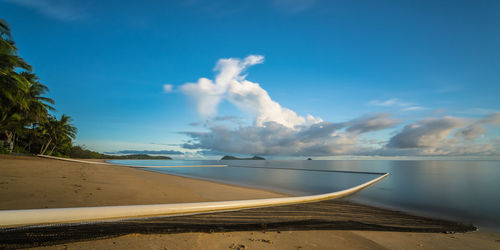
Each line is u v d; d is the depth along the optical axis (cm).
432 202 869
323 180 1839
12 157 2358
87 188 712
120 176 1342
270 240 317
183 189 945
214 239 305
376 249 314
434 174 2527
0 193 530
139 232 300
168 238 293
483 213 691
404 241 360
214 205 495
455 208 763
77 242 258
